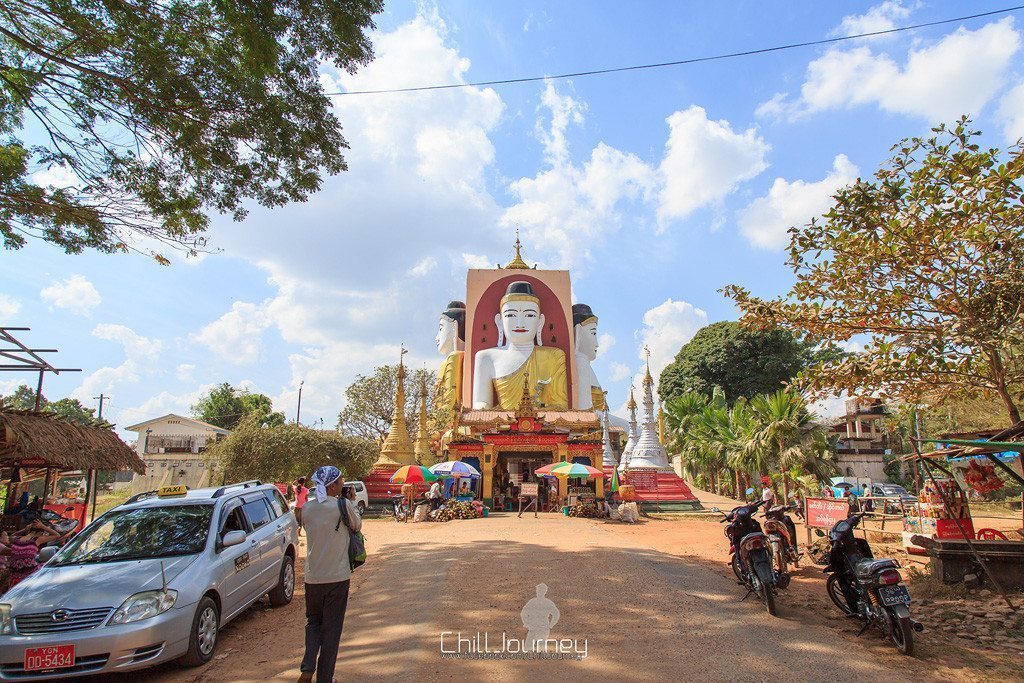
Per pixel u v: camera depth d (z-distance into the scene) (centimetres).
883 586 723
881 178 1070
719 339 5488
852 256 1077
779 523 1091
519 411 2902
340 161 1107
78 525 1457
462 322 4609
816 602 946
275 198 1129
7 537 1070
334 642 609
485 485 2855
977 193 1008
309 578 621
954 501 1145
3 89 1022
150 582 716
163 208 1091
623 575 1073
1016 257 1004
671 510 2906
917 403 1223
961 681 627
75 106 987
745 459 3111
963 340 1038
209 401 6950
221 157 1027
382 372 4594
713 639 753
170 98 943
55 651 644
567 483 2873
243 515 943
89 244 1162
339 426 4559
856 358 1118
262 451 3088
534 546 1398
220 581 792
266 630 875
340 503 637
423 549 1428
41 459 1390
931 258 1038
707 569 1188
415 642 742
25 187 1046
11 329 1300
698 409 4841
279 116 998
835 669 657
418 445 3497
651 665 668
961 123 1003
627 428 5375
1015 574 988
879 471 4438
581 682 623
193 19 944
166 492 945
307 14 1000
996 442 927
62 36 992
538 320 4244
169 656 685
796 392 1195
